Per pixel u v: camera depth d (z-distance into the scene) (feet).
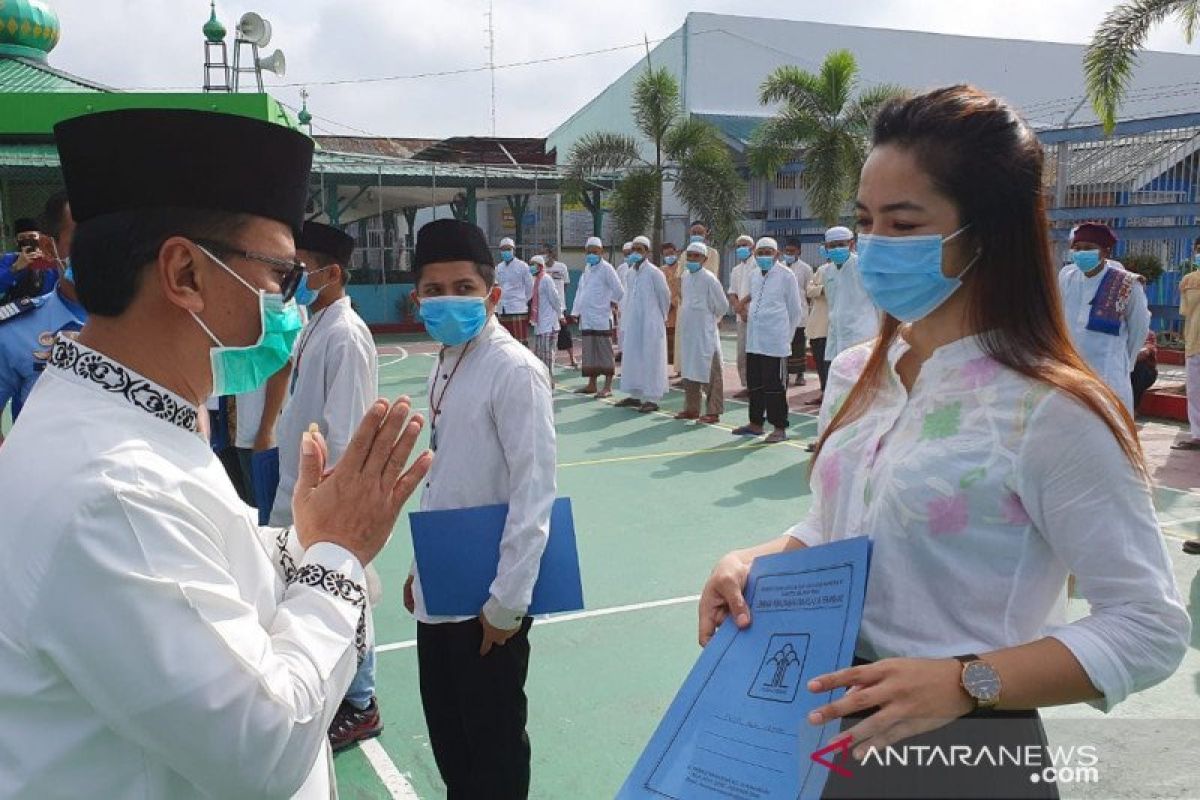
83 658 3.88
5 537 4.00
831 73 61.98
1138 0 36.29
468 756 9.33
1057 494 4.41
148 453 4.24
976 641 4.57
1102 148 53.83
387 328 69.05
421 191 69.82
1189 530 20.22
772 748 4.49
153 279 4.50
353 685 11.95
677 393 41.32
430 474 9.32
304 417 11.47
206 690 3.93
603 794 10.89
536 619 15.83
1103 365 23.54
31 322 11.73
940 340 5.04
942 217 4.74
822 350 38.47
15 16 44.42
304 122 71.56
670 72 88.48
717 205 65.98
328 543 4.90
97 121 4.36
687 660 14.29
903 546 4.68
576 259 84.48
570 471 26.50
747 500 23.18
